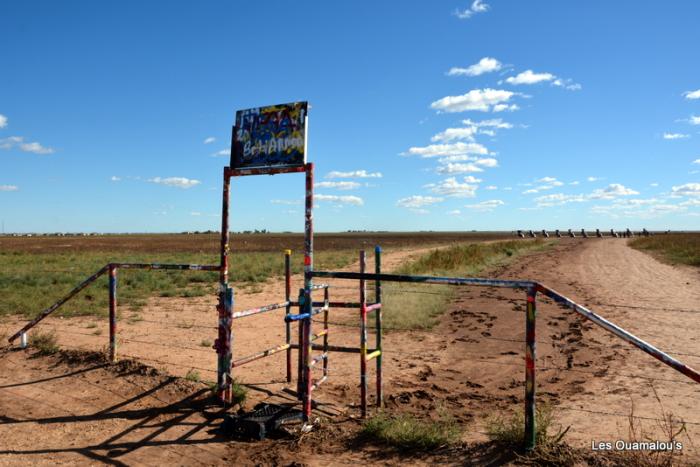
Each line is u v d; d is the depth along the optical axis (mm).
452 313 12328
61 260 32875
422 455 4488
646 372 7281
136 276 20672
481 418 5488
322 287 6078
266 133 5883
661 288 16250
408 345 9281
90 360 7465
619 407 5812
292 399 6156
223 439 5031
